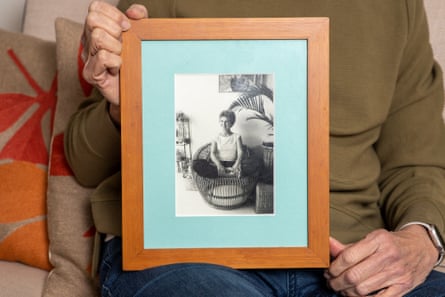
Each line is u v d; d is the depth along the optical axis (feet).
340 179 3.80
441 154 4.09
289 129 3.18
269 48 3.16
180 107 3.16
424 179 3.97
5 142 4.66
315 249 3.18
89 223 4.30
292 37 3.14
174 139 3.16
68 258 4.30
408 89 4.15
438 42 4.69
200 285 3.03
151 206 3.17
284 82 3.17
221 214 3.18
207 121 3.16
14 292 4.21
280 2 3.77
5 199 4.56
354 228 3.84
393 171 4.16
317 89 3.15
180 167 3.17
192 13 3.74
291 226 3.19
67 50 4.56
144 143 3.15
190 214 3.18
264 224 3.19
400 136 4.14
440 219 3.68
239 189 3.18
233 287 3.03
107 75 3.26
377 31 3.90
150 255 3.16
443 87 4.26
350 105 3.84
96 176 3.94
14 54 4.90
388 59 3.94
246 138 3.17
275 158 3.18
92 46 3.12
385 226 4.10
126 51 3.12
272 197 3.19
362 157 3.95
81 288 4.27
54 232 4.30
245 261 3.18
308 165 3.16
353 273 3.20
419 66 4.15
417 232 3.56
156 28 3.12
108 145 3.64
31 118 4.73
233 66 3.16
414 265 3.42
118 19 3.10
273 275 3.49
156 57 3.14
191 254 3.17
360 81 3.83
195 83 3.16
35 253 4.49
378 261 3.21
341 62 3.82
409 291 3.51
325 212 3.17
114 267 3.49
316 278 3.51
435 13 4.72
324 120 3.15
